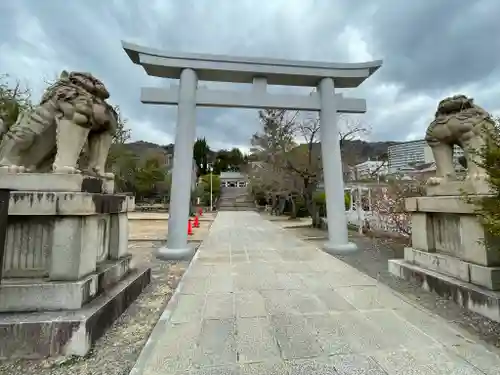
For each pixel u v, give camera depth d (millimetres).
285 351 2574
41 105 3432
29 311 2703
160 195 38219
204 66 7660
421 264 4660
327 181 8016
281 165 14961
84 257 3025
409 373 2236
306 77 8195
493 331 2916
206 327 3062
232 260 6609
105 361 2441
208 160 61250
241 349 2609
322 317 3320
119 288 3500
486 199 3062
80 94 3371
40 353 2457
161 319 3248
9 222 2924
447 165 4434
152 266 6148
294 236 11156
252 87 8023
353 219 13312
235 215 26312
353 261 6551
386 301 3838
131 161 30734
